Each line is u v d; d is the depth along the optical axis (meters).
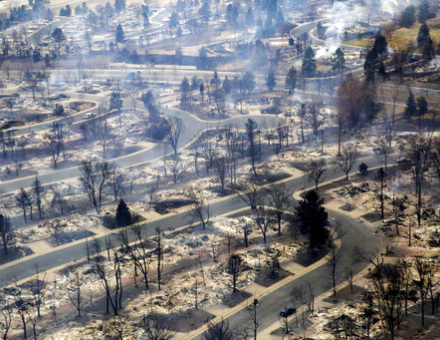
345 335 194.50
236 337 199.75
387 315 194.75
